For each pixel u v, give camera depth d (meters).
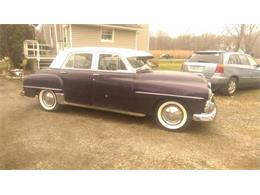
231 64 8.02
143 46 21.56
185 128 4.65
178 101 4.57
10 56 14.66
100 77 5.18
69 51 5.73
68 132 4.64
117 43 17.14
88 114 5.84
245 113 6.12
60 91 5.70
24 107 6.49
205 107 4.44
